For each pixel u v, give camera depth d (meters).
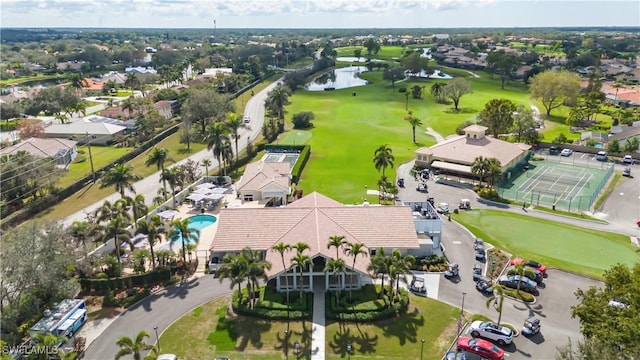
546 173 125.62
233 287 67.44
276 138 163.88
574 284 72.38
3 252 62.72
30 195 110.69
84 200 112.75
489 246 84.56
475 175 113.81
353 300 67.06
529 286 69.88
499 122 145.25
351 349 57.81
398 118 195.75
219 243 75.69
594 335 48.72
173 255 77.25
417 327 62.12
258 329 61.88
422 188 112.69
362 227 77.00
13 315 58.72
